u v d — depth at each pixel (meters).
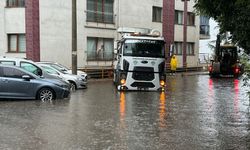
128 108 15.73
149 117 13.50
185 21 48.22
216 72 38.00
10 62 18.89
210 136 10.51
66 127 11.39
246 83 11.45
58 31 32.34
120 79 23.36
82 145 9.24
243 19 9.16
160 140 9.91
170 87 26.81
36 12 30.86
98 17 35.94
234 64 38.16
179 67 46.62
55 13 32.06
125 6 38.81
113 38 37.41
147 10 41.94
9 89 17.30
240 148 9.21
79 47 34.00
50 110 14.75
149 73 23.30
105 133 10.65
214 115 14.22
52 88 17.97
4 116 13.22
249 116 14.07
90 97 19.73
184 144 9.52
